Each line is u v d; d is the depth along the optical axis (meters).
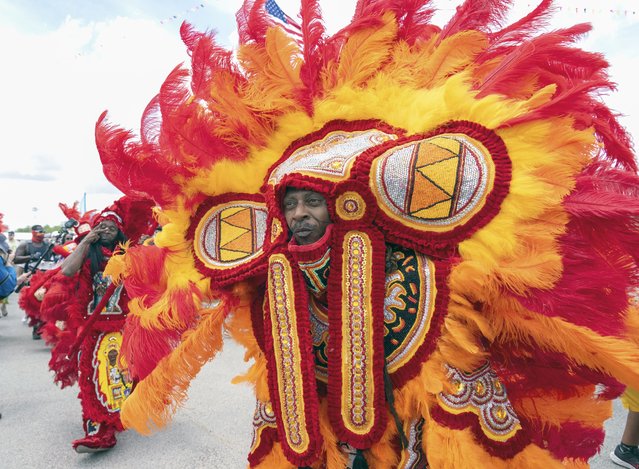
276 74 1.50
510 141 1.17
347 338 1.25
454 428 1.19
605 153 1.36
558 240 1.18
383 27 1.46
